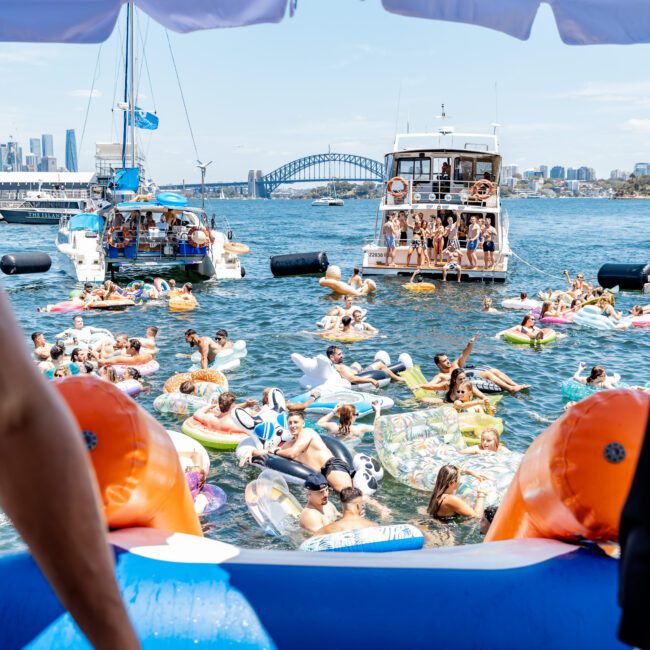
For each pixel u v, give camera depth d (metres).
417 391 13.51
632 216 125.81
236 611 2.20
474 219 31.41
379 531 6.20
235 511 8.70
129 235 31.62
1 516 7.83
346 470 9.26
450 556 2.45
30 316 22.48
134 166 40.59
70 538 0.75
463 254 31.39
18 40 2.98
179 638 2.15
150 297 25.92
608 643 2.18
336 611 2.22
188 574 2.28
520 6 2.94
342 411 11.36
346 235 68.56
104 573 0.78
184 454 8.95
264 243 57.09
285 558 2.40
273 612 2.21
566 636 2.18
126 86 40.38
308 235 68.50
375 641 2.18
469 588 2.26
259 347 18.03
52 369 13.88
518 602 2.23
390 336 19.52
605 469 2.18
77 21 2.98
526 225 91.94
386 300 25.84
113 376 13.62
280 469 9.61
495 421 11.43
